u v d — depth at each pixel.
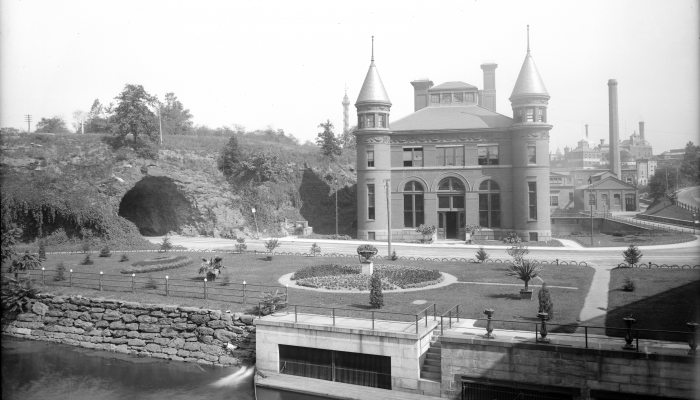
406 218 63.12
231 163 71.75
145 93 67.75
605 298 27.91
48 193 54.62
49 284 35.84
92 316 32.03
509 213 59.78
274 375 24.84
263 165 71.69
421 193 62.47
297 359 24.88
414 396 21.73
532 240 57.84
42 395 24.83
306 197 76.12
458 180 61.56
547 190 58.19
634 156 117.62
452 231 62.75
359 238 62.75
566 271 35.97
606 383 19.25
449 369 21.52
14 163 57.16
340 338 23.55
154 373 27.16
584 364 19.55
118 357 29.72
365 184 62.12
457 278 34.91
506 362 20.64
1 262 39.44
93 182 59.59
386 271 36.38
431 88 66.25
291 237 66.62
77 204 55.03
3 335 34.06
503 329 23.17
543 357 20.11
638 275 33.09
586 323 23.45
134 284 34.59
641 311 24.70
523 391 20.39
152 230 70.94
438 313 25.98
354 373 23.48
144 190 67.44
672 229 60.16
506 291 30.44
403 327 23.47
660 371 18.61
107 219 56.03
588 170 100.94
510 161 59.94
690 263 37.78
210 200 67.00
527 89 57.91
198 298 30.89
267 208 70.50
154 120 74.69
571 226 71.94
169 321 29.50
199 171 69.06
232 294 31.34
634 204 85.69
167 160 67.69
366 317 25.50
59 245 53.81
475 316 25.55
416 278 33.84
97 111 85.69
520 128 58.03
